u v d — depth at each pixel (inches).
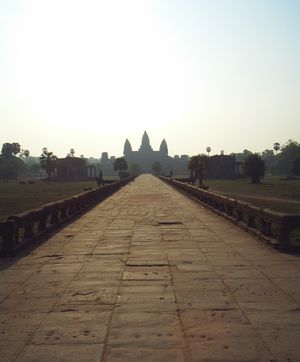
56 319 238.7
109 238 543.5
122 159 5442.9
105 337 211.0
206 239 524.7
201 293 285.6
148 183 2989.7
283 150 7057.1
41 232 568.7
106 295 284.5
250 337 207.8
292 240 546.0
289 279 319.3
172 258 406.6
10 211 1236.5
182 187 1750.7
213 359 184.2
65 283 318.3
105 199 1364.4
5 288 307.7
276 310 247.9
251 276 330.3
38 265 386.0
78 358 187.9
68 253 442.6
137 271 354.0
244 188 2711.6
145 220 750.5
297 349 193.2
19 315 247.0
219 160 5270.7
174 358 186.2
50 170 5369.1
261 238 495.8
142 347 198.4
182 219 761.0
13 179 6525.6
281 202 1480.1
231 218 694.5
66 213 781.3
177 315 241.8
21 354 193.0
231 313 243.6
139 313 246.4
